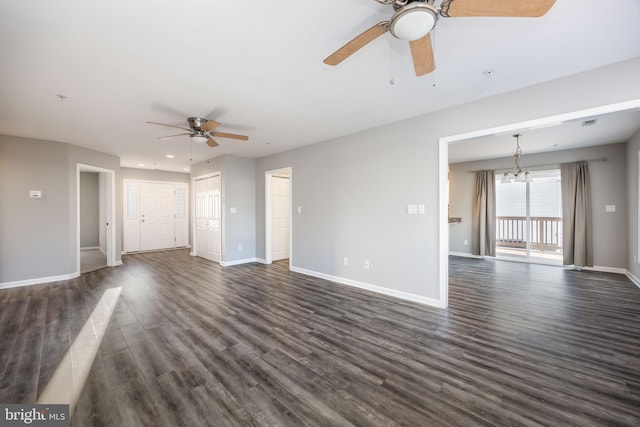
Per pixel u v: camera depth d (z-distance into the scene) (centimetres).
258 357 222
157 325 282
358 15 172
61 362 214
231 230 587
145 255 710
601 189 508
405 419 157
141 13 166
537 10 133
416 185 348
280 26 181
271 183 617
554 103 254
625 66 224
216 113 336
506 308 328
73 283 442
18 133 409
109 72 237
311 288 412
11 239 420
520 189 637
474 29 185
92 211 815
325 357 222
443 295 328
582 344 241
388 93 283
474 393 179
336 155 445
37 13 164
